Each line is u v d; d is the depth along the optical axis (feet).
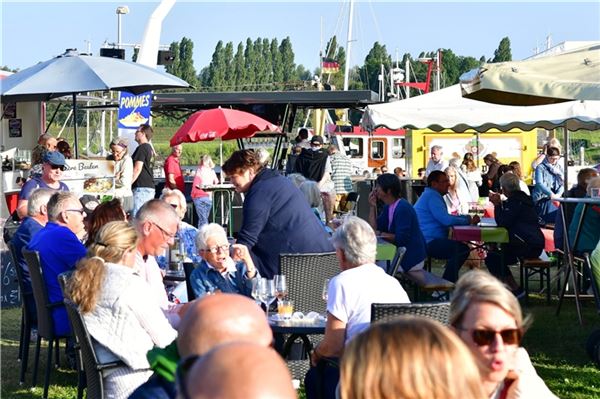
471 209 55.21
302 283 25.12
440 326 7.97
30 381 29.17
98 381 19.39
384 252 35.22
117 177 51.78
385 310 18.54
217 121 62.08
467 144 97.14
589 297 39.52
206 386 6.03
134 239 20.15
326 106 78.54
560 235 39.55
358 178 96.84
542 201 52.90
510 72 28.02
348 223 19.89
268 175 27.76
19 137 77.77
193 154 170.19
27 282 29.25
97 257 19.76
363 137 125.08
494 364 12.59
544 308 40.65
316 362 19.81
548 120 46.85
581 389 27.27
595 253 30.01
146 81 48.24
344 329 19.12
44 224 30.09
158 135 189.88
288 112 76.79
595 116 46.98
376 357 7.72
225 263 24.66
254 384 5.98
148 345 19.51
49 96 57.41
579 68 28.07
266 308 23.18
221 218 66.13
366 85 310.86
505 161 96.73
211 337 9.29
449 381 7.61
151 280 23.27
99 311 19.43
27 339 29.22
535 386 13.02
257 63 360.48
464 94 31.81
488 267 43.83
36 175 43.55
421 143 98.07
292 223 27.30
